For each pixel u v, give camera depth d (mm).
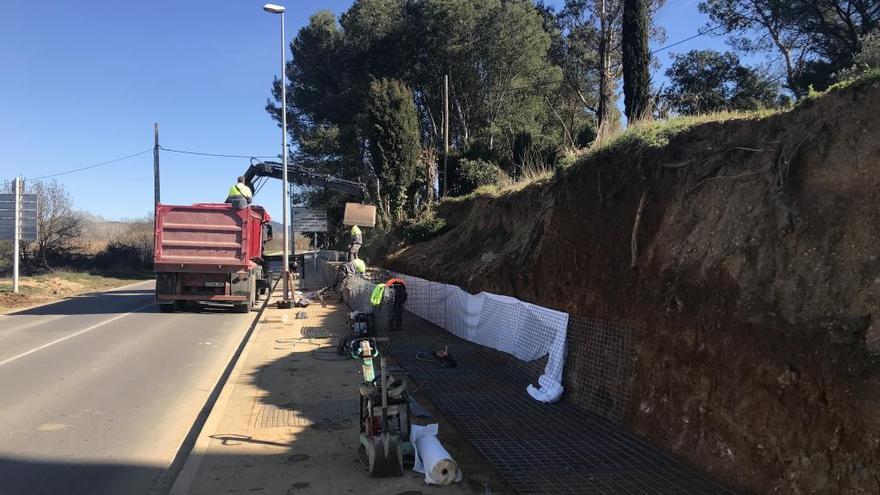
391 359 9094
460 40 37688
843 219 4016
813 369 3639
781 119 5023
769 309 4145
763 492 3836
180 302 17703
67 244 42000
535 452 5016
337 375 8242
